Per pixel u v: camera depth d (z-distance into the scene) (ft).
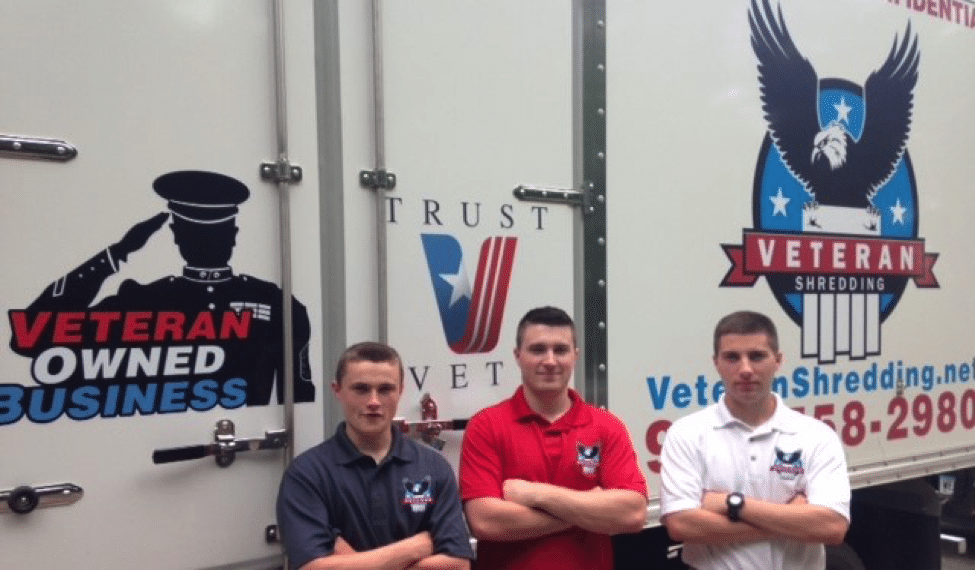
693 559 9.27
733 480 8.89
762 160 11.59
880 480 12.99
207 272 7.68
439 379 8.92
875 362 12.98
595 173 10.05
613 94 10.21
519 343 8.66
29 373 6.93
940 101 13.93
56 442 7.03
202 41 7.68
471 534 8.54
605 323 10.15
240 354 7.84
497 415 8.64
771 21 11.68
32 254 6.95
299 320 8.15
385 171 8.53
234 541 7.80
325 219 8.29
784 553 8.85
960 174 14.29
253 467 7.90
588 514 8.18
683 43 10.82
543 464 8.50
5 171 6.85
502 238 9.36
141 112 7.41
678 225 10.78
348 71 8.38
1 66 6.86
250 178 7.90
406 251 8.69
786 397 11.82
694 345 10.93
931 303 13.85
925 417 13.73
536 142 9.61
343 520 7.63
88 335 7.16
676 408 10.79
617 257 10.25
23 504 6.87
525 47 9.53
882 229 13.07
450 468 8.12
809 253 12.14
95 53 7.22
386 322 8.47
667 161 10.68
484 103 9.23
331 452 7.73
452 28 9.02
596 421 8.76
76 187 7.13
